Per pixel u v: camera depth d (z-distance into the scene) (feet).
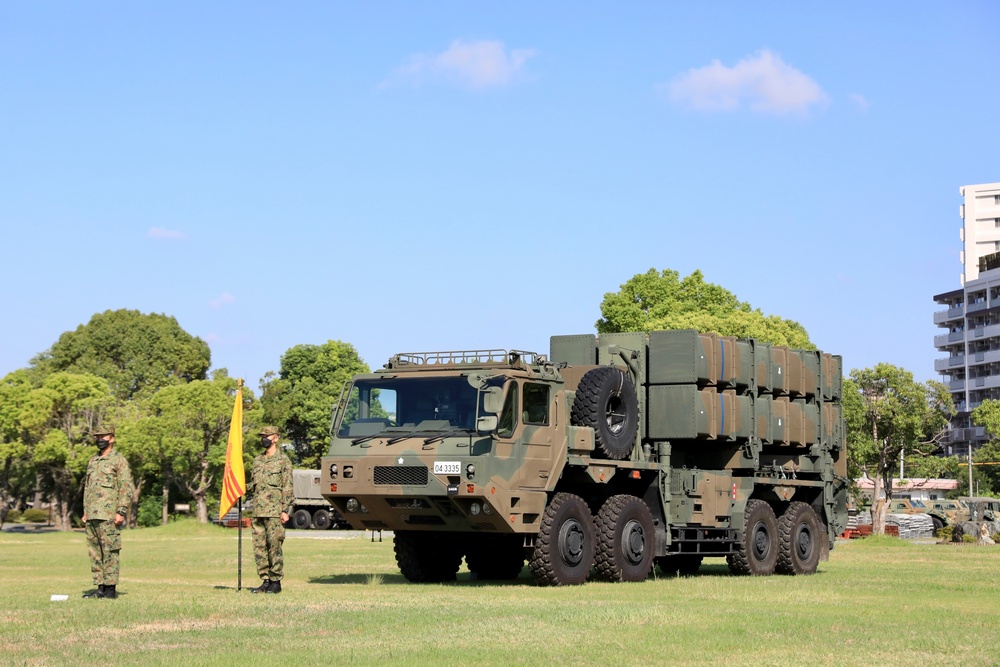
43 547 117.80
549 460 55.52
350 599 46.75
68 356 260.21
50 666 29.91
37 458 195.62
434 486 52.85
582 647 33.83
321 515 186.39
